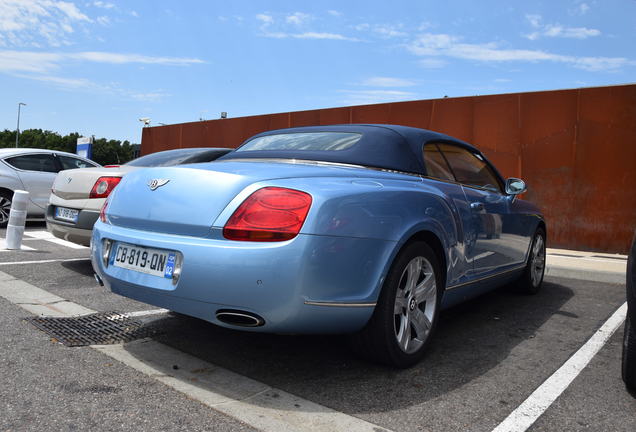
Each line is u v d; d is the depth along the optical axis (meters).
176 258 2.37
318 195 2.32
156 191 2.56
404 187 2.82
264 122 13.40
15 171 8.68
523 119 9.16
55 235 5.10
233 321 2.32
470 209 3.35
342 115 11.55
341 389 2.46
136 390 2.31
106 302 3.89
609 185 8.38
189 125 15.70
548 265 6.29
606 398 2.48
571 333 3.60
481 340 3.37
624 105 8.23
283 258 2.19
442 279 3.04
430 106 10.23
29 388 2.28
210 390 2.35
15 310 3.51
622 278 5.72
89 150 21.33
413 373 2.71
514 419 2.22
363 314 2.45
